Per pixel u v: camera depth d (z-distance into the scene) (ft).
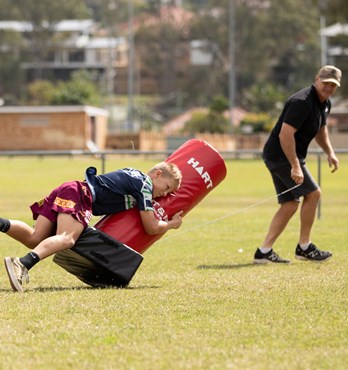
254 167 272.31
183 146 64.23
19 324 45.27
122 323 45.60
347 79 577.02
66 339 42.06
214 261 74.43
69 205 56.08
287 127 70.69
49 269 68.33
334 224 107.76
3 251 80.94
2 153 113.29
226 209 133.18
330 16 427.74
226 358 38.60
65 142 440.86
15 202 144.46
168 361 38.06
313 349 40.14
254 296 53.88
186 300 52.37
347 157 352.49
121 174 58.44
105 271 57.26
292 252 80.64
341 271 66.59
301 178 70.95
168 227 59.88
